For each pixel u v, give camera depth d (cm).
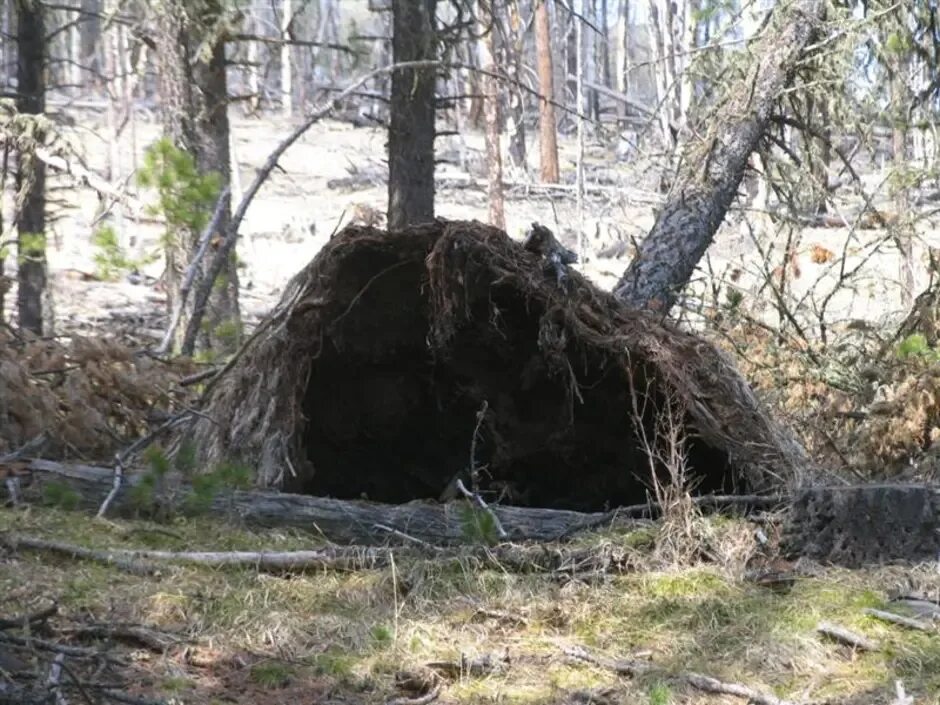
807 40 1141
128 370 770
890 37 1108
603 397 745
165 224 875
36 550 559
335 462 811
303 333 709
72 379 730
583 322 684
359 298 738
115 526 599
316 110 1119
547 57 2783
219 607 517
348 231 715
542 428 775
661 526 604
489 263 687
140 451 721
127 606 512
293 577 562
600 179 2892
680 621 521
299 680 469
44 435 688
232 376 709
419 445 816
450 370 780
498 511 624
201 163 1195
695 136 1123
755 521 617
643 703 455
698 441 705
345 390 785
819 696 459
